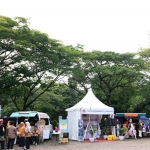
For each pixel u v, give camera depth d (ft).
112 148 58.44
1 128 52.80
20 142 57.06
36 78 92.07
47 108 123.03
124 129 83.71
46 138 78.79
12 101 109.81
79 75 103.35
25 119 68.33
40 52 82.02
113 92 117.60
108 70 100.17
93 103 81.92
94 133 80.43
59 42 87.25
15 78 81.25
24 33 76.79
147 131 92.02
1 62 78.43
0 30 68.54
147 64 106.73
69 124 84.33
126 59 107.65
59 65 87.25
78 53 94.58
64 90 132.67
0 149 52.54
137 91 112.06
